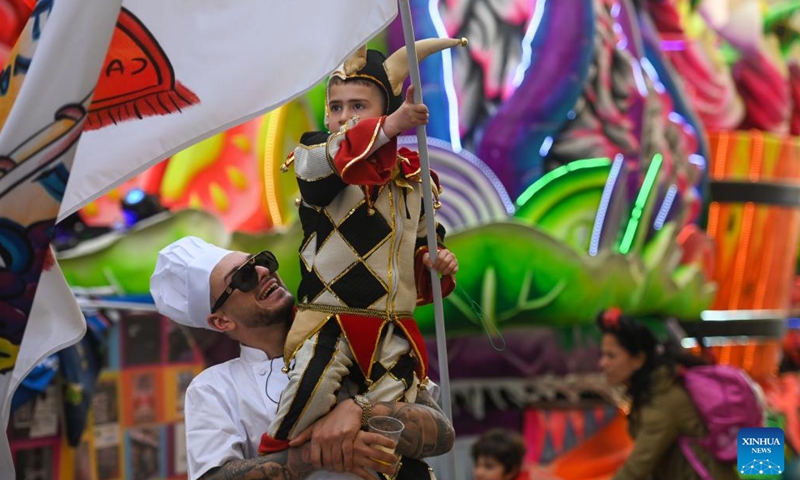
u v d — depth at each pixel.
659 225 17.05
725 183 19.92
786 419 20.95
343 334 4.77
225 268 5.59
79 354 10.30
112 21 4.28
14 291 4.29
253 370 5.61
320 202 4.78
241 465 4.94
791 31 21.58
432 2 14.94
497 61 15.19
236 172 14.41
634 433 9.09
